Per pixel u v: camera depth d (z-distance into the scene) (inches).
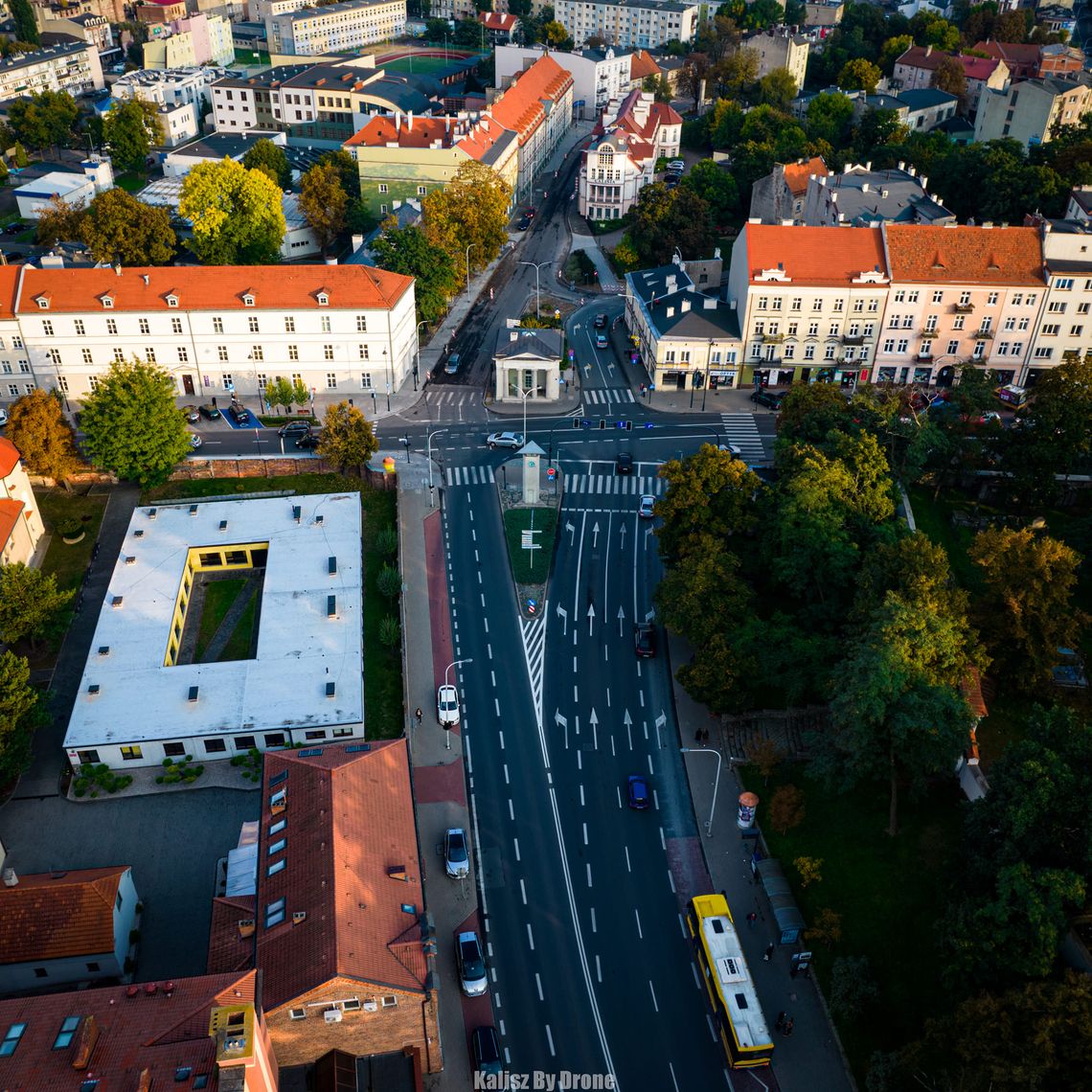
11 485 4928.6
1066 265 6141.7
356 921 2878.9
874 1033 3132.4
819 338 6402.6
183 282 6200.8
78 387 6314.0
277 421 6240.2
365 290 6284.5
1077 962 2913.4
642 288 7209.6
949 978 3002.0
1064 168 7864.2
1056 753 3024.1
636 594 4931.1
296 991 2723.9
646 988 3297.2
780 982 3312.0
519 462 5910.4
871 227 6378.0
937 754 3410.4
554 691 4387.3
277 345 6328.7
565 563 5103.3
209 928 3415.4
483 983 3235.7
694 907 3403.1
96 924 3193.9
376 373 6491.1
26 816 3809.1
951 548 4840.1
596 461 5905.5
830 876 3550.7
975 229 6289.4
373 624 4677.7
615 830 3809.1
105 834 3745.1
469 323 7593.5
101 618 4468.5
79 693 4104.3
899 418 5236.2
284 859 3102.9
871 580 4025.6
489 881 3609.7
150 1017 2529.5
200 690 4136.3
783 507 4480.8
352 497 5300.2
